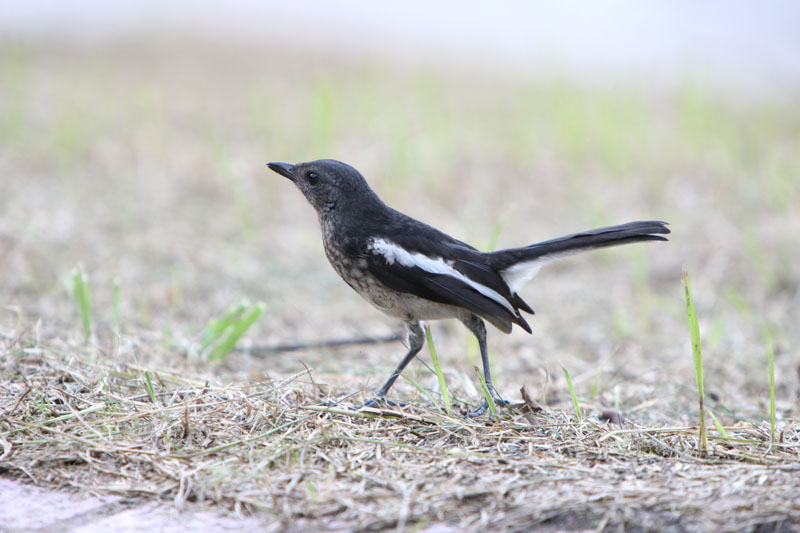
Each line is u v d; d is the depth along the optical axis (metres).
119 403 7.38
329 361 10.26
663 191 17.77
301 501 5.73
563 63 29.08
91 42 30.89
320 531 5.37
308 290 12.99
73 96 23.00
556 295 13.39
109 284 12.24
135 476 6.10
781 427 7.67
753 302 12.71
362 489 5.88
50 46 29.92
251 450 6.44
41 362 8.48
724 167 19.12
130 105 22.70
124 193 16.52
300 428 6.93
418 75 27.03
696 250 14.75
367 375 9.59
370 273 8.17
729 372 10.20
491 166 19.14
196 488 5.91
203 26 33.81
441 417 7.21
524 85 27.41
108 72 26.86
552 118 22.39
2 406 7.23
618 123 21.03
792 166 18.70
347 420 7.17
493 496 5.73
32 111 21.25
